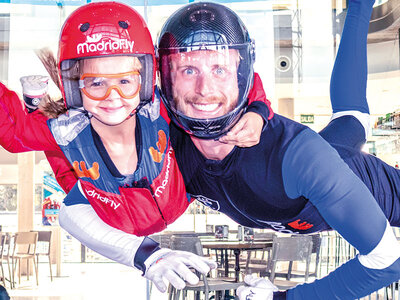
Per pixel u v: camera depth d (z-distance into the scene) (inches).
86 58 40.8
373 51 193.0
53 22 171.0
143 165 48.6
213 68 40.2
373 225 45.0
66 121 48.6
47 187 200.2
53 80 48.3
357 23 58.8
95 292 171.5
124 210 49.3
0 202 243.6
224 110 41.2
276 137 48.4
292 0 174.1
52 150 55.6
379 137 163.2
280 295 47.8
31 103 50.6
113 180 48.6
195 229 167.5
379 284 46.0
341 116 58.7
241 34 40.6
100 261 228.7
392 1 174.6
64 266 224.1
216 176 50.5
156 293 161.9
